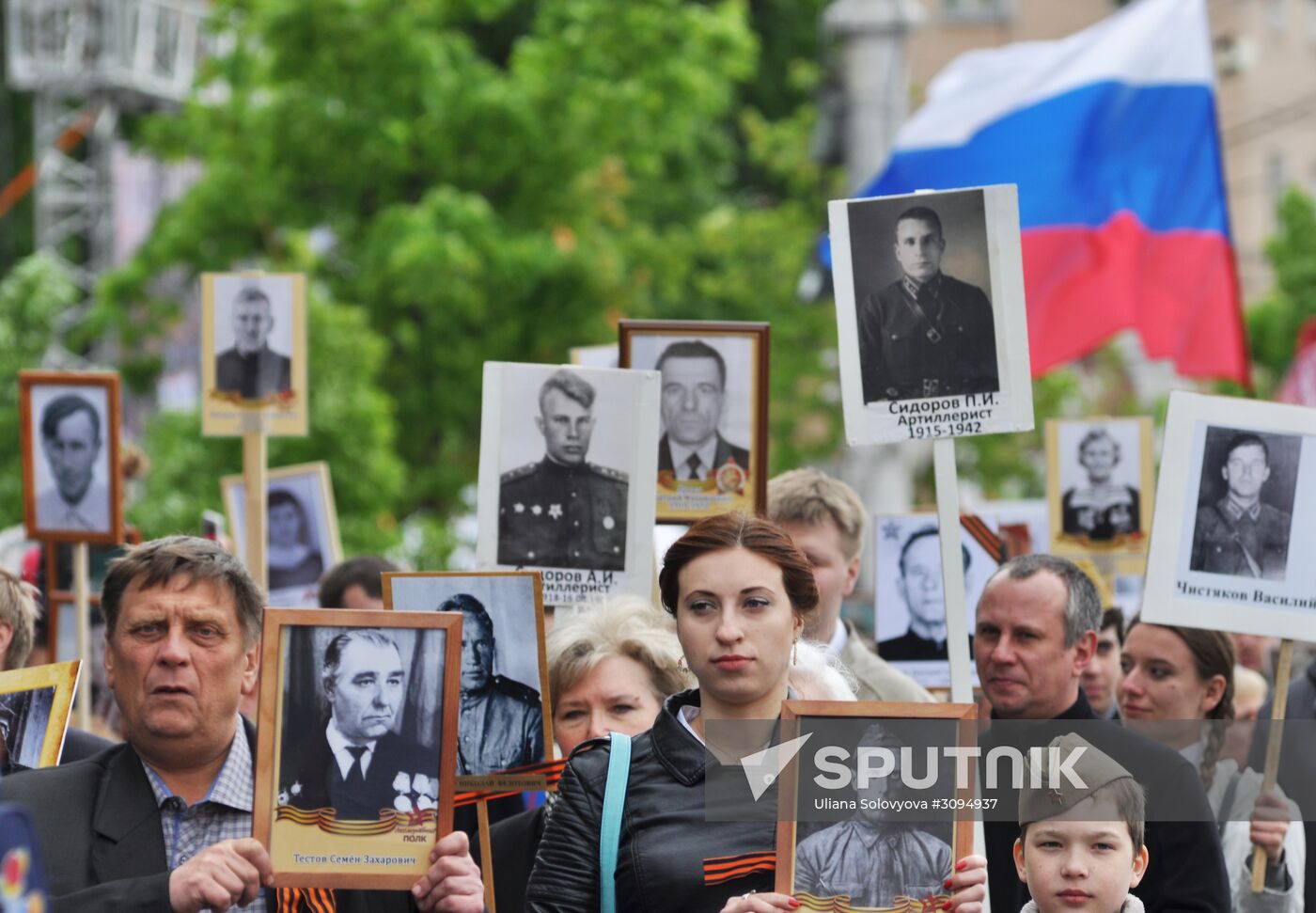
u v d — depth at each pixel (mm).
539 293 35625
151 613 7230
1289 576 9492
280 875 6996
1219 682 10219
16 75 39969
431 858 7047
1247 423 9570
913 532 12609
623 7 36438
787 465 38156
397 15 34531
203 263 35750
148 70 39906
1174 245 20297
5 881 4605
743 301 39594
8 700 7941
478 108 34938
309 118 34656
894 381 9039
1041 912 7707
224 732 7336
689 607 7297
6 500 30641
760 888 7145
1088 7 62781
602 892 7227
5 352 32375
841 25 29391
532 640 8562
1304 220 58156
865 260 9094
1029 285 20641
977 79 21766
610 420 10102
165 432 30859
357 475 31297
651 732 7477
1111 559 14914
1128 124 20625
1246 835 9664
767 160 43594
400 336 35031
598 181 36938
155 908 6719
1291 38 74875
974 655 12359
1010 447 38344
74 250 47812
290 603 14781
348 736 7094
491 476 10062
